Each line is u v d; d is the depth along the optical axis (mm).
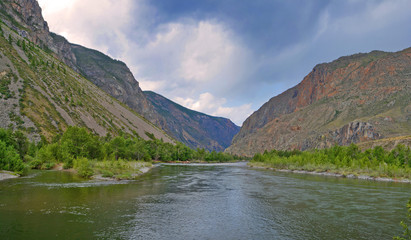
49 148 77750
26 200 28688
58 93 173000
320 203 33594
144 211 26750
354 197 38656
